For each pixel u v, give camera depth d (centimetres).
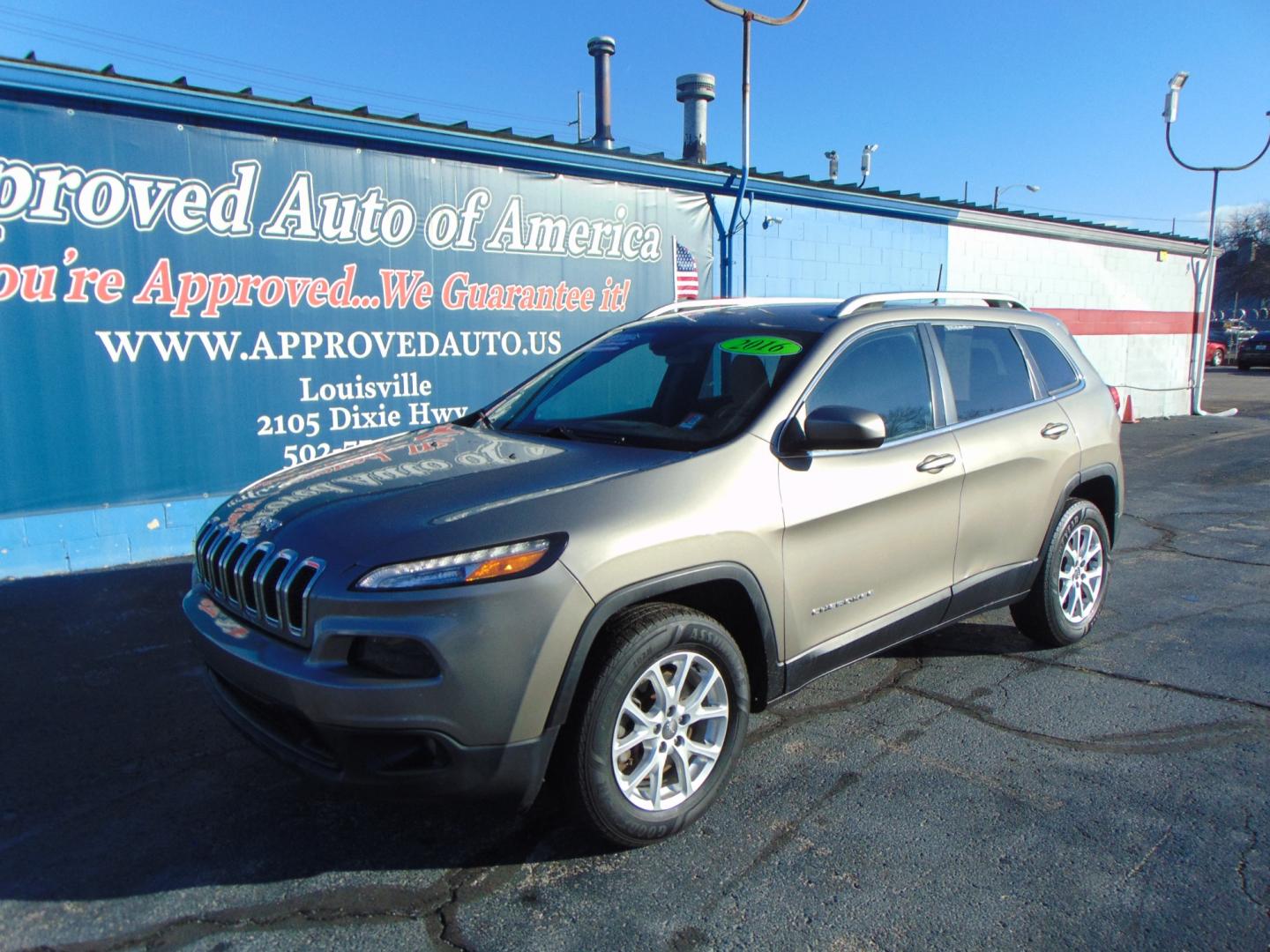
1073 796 334
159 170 647
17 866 295
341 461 361
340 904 275
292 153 704
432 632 253
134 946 256
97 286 634
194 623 307
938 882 282
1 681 445
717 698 312
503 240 830
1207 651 488
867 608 369
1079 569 493
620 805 287
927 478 384
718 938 258
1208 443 1404
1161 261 1742
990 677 453
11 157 592
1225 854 296
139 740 383
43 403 623
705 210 991
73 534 638
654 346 413
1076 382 502
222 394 696
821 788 342
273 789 344
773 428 339
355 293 751
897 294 425
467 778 264
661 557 288
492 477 309
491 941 257
